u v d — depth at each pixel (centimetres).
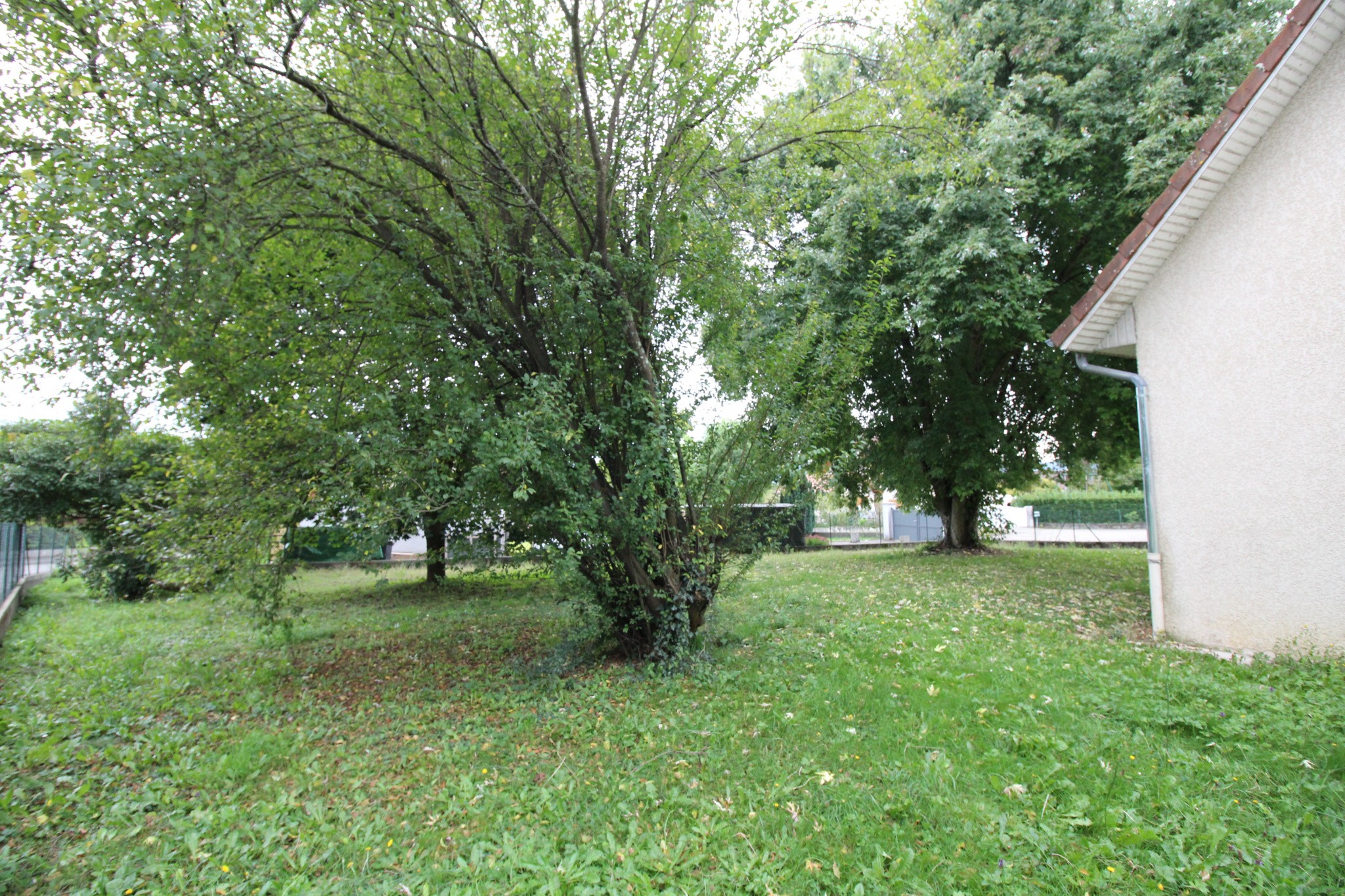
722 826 365
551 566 679
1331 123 624
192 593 748
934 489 1920
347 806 425
